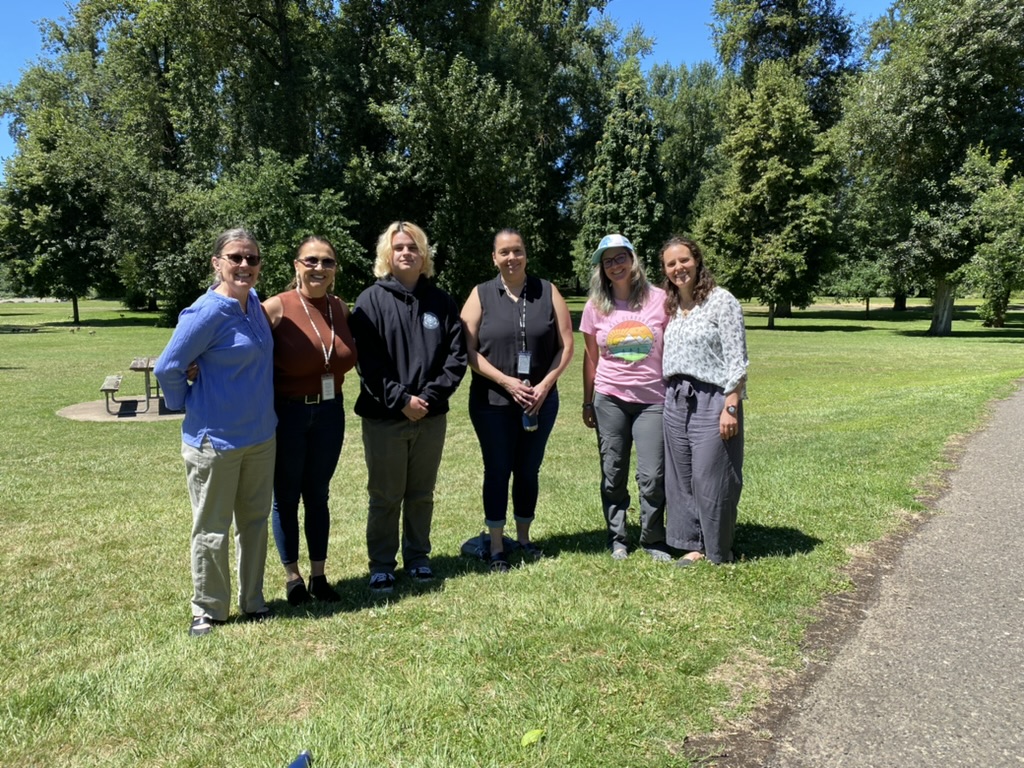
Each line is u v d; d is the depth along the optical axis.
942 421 8.12
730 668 2.89
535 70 33.66
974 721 2.51
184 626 3.55
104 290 37.91
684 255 3.95
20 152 36.62
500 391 4.17
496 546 4.31
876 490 5.32
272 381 3.53
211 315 3.23
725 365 3.86
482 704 2.65
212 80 29.19
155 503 6.36
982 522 4.62
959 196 23.69
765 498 5.25
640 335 4.10
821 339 27.22
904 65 23.94
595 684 2.77
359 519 5.73
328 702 2.71
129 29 33.22
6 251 35.41
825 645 3.08
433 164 28.31
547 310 4.19
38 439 9.72
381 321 3.81
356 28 29.12
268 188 26.25
